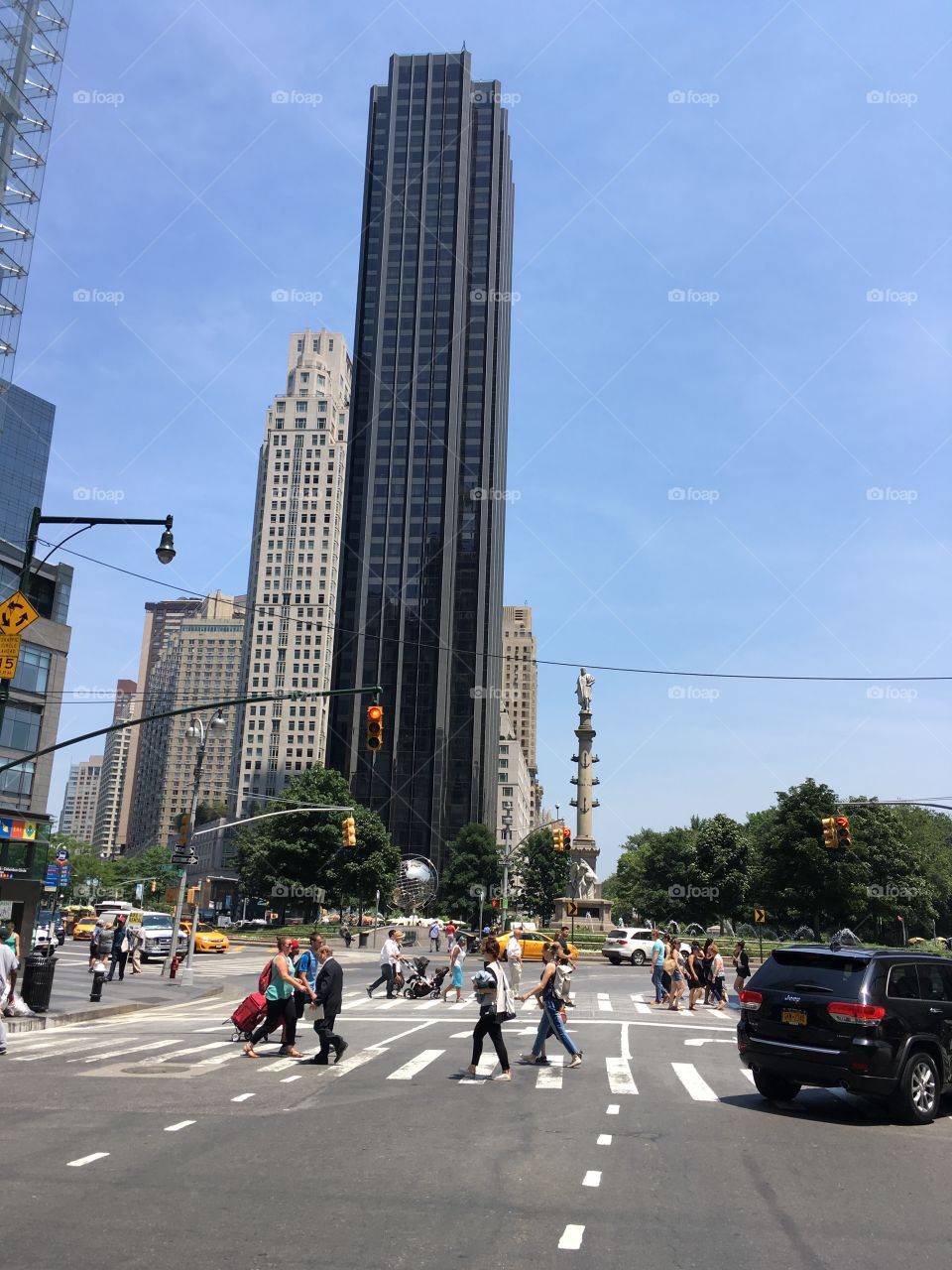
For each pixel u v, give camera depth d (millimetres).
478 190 172625
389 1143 9711
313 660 176000
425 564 156750
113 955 34281
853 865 68875
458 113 171625
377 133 173500
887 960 12188
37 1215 7102
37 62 55344
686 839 112188
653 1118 11336
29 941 32062
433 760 149000
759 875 73312
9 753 38844
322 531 179500
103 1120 10672
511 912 102625
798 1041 12023
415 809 147625
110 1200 7547
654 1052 17969
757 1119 11531
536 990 16016
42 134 55562
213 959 50594
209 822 191000
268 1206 7453
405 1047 18109
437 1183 8227
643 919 116125
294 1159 8969
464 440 162875
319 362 186875
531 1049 18125
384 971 29906
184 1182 8102
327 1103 11969
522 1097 12633
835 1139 10562
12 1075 14219
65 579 45531
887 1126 11469
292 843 83062
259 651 177625
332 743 151750
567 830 49469
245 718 175750
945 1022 12195
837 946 13305
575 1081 14117
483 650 155750
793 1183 8578
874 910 73188
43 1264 6121
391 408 163000
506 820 67438
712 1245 6797
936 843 103688
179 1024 22641
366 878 84000
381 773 149125
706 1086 13938
